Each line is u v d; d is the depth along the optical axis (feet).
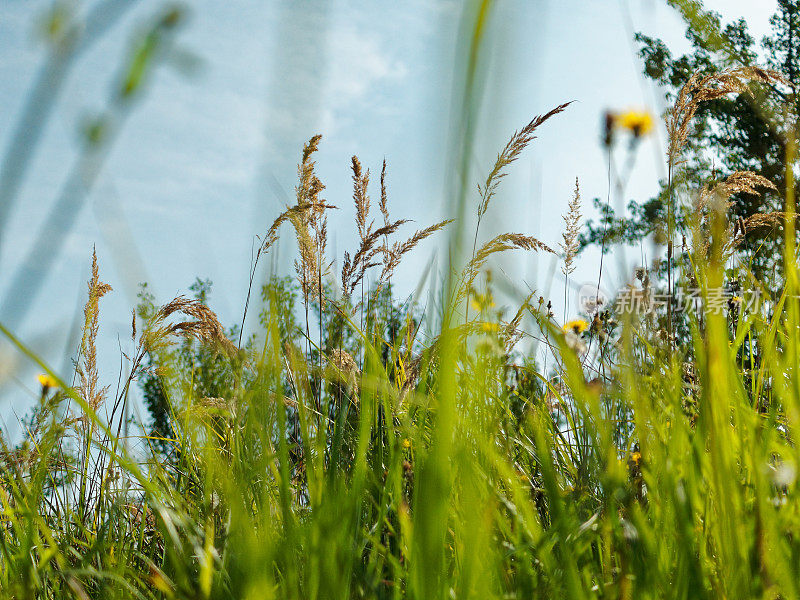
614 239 4.81
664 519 4.22
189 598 4.77
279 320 3.44
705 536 4.24
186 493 7.82
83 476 8.18
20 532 6.06
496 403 4.33
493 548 4.16
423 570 2.08
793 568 3.55
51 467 8.25
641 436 4.08
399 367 7.79
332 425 6.59
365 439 4.67
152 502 5.96
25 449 8.16
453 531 4.16
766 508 3.76
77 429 8.34
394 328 8.98
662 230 5.34
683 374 5.84
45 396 8.52
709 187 5.70
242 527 2.99
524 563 4.09
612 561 4.50
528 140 3.94
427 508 2.06
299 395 4.55
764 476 4.05
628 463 5.04
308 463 4.33
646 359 5.30
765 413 5.70
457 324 1.81
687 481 3.99
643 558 3.79
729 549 3.67
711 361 3.67
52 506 8.08
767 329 5.48
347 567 3.92
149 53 1.22
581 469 5.37
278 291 3.15
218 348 7.42
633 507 3.81
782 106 4.89
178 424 8.11
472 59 1.15
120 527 7.09
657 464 4.27
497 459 4.13
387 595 5.05
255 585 2.90
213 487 5.74
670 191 5.27
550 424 6.90
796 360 4.20
